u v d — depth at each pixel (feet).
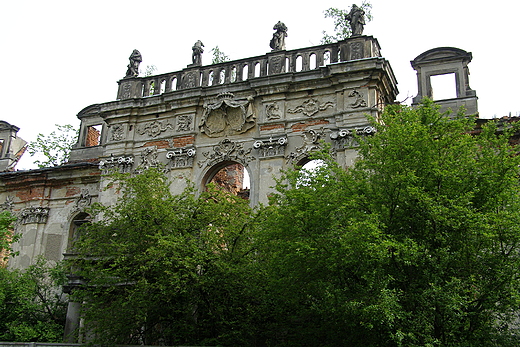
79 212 104.88
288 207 60.23
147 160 93.76
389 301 46.96
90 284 67.46
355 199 56.65
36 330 80.07
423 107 61.21
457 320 49.37
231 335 62.95
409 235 54.29
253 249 66.64
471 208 52.54
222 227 68.74
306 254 54.60
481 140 58.18
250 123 88.94
